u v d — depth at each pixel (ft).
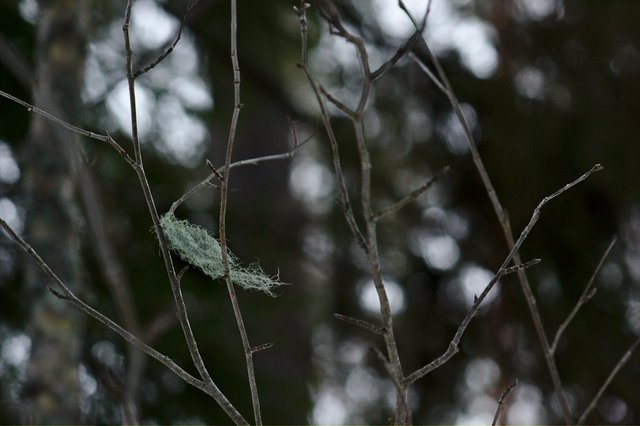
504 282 23.15
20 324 19.51
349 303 26.32
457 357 24.00
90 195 12.76
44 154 14.67
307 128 29.63
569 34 23.35
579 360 22.50
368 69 7.00
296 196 30.37
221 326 21.31
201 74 27.61
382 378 27.17
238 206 27.55
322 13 7.13
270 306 23.72
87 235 18.10
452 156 23.79
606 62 23.17
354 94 27.09
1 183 19.29
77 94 15.01
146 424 19.99
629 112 23.04
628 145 22.89
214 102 27.27
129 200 21.15
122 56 22.99
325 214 29.22
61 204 14.78
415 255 24.61
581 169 23.02
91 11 21.66
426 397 24.17
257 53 26.68
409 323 24.57
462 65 23.86
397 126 24.95
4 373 18.99
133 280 19.94
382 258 25.62
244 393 21.24
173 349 20.13
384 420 27.96
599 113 22.98
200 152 28.12
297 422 23.94
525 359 22.89
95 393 18.07
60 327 14.33
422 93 24.40
